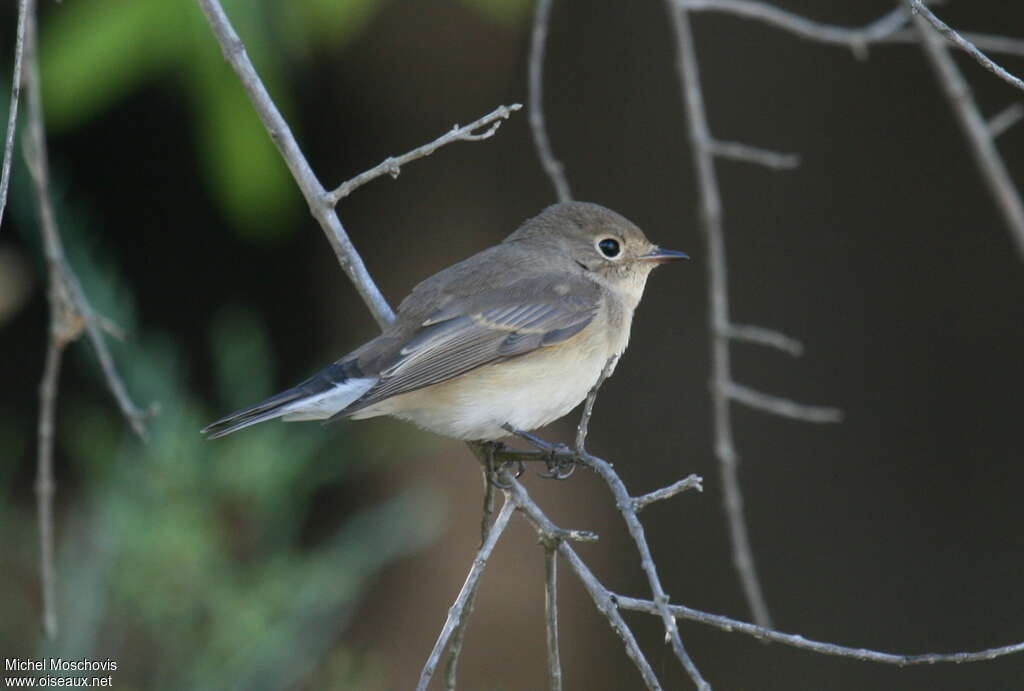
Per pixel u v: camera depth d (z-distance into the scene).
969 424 12.51
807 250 12.57
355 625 11.55
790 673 12.36
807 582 12.40
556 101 12.28
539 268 7.79
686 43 7.36
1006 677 12.30
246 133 8.16
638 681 12.11
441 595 11.68
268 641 7.59
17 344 13.00
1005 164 12.35
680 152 12.40
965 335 12.52
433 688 11.52
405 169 12.26
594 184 12.37
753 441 12.49
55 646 7.59
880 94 12.45
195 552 7.61
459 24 11.72
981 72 12.33
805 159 12.55
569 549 5.14
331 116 12.09
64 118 8.00
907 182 12.52
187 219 13.07
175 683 7.51
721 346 7.38
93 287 8.91
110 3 7.74
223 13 6.26
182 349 13.06
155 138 12.77
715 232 7.36
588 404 5.34
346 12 7.82
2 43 11.61
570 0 12.09
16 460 11.58
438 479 11.79
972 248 12.50
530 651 11.77
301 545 11.61
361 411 6.80
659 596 4.50
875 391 12.55
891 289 12.55
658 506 12.35
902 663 4.68
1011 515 12.41
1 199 4.61
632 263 8.12
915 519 12.48
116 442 9.95
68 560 8.37
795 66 12.40
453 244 12.28
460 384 7.27
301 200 12.23
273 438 8.16
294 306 13.05
